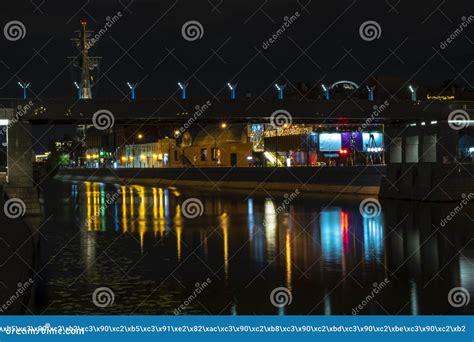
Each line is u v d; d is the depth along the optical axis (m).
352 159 109.38
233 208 65.81
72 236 44.00
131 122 63.94
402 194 72.25
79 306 23.98
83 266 32.12
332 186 87.56
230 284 27.44
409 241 40.25
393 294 25.47
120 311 23.31
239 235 43.75
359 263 32.28
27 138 57.44
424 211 58.91
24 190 56.78
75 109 58.34
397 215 56.12
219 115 61.38
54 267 31.91
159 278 28.86
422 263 32.28
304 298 24.88
